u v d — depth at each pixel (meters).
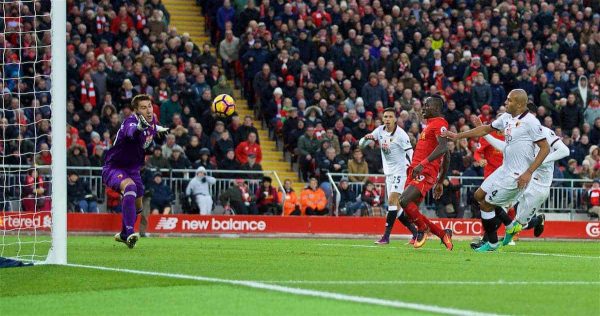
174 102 38.38
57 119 16.78
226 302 11.41
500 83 45.72
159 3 43.19
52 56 16.70
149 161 35.47
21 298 12.13
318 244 26.52
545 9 49.88
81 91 37.59
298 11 44.38
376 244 26.22
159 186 34.62
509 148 21.22
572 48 48.78
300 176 40.03
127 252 20.31
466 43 47.06
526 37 48.53
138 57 39.69
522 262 18.27
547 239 37.34
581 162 42.56
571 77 46.97
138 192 21.41
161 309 10.94
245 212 35.78
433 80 44.88
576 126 44.62
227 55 43.69
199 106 39.12
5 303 11.66
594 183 39.03
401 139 25.56
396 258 18.80
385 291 12.44
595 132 44.31
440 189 21.61
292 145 39.84
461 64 45.44
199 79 39.66
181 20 46.88
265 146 41.34
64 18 16.77
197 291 12.47
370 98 42.25
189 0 47.78
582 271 16.22
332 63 42.53
